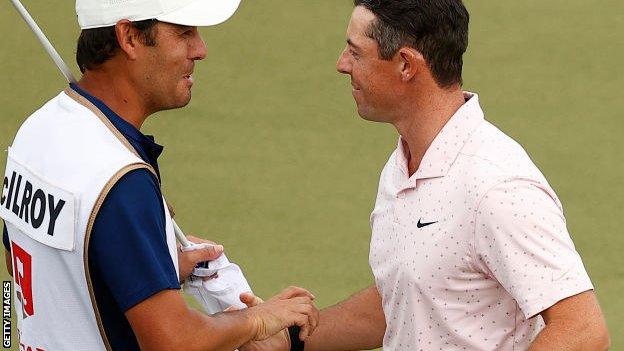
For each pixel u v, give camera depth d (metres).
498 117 26.89
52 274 11.61
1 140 25.75
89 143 11.44
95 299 11.41
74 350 11.72
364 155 25.75
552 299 11.51
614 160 25.48
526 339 12.25
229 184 24.83
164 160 25.45
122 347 11.68
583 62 28.66
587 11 30.53
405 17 12.30
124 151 11.41
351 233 23.47
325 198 24.47
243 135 26.33
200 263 14.11
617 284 21.98
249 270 22.33
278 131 26.47
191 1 11.85
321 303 21.39
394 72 12.48
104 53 11.84
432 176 12.23
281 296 13.51
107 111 11.81
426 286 12.26
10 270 13.14
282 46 29.27
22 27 29.45
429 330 12.42
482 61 28.73
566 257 11.59
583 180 24.91
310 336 14.45
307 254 22.86
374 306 14.62
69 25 29.56
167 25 11.79
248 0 31.05
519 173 11.73
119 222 11.10
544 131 26.44
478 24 30.03
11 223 12.01
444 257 12.07
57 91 27.28
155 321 11.27
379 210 13.17
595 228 23.55
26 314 12.16
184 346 11.45
